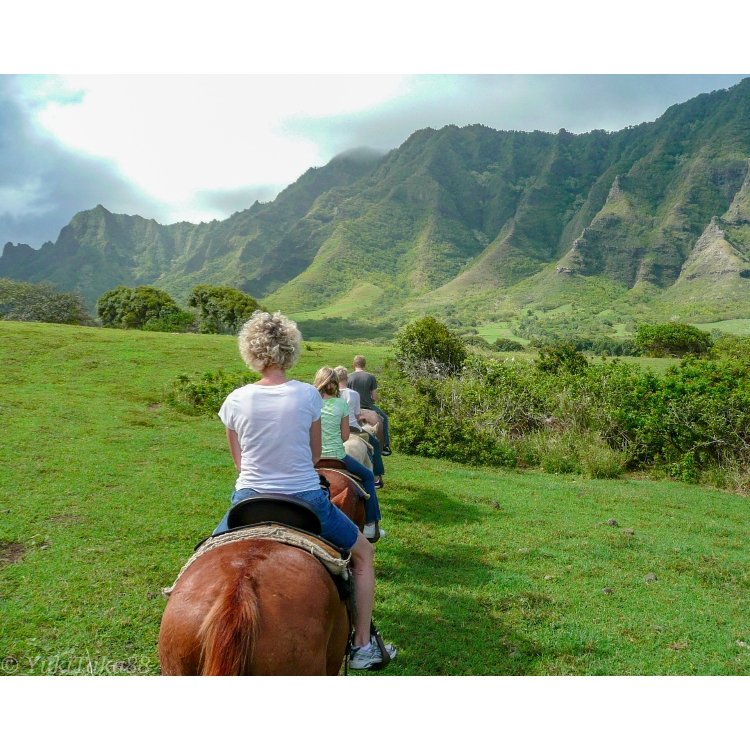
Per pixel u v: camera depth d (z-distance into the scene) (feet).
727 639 19.22
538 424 57.62
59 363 81.05
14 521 26.05
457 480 42.19
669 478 49.32
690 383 53.21
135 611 18.43
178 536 25.68
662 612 21.15
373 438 29.94
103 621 17.70
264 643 8.45
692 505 39.14
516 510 34.58
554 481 44.80
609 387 58.08
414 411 54.44
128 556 23.06
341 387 26.05
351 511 17.95
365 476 20.65
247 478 11.25
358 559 12.43
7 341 90.27
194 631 8.51
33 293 302.86
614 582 23.85
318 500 11.34
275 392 11.39
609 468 48.62
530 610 20.52
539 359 80.43
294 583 9.34
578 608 21.04
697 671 17.03
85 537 24.86
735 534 32.53
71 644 16.43
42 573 20.93
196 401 62.75
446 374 82.23
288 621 8.80
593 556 27.02
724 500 41.27
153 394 67.67
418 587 21.91
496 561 25.62
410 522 30.78
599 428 54.54
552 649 17.88
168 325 221.66
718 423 48.57
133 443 43.65
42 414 51.55
